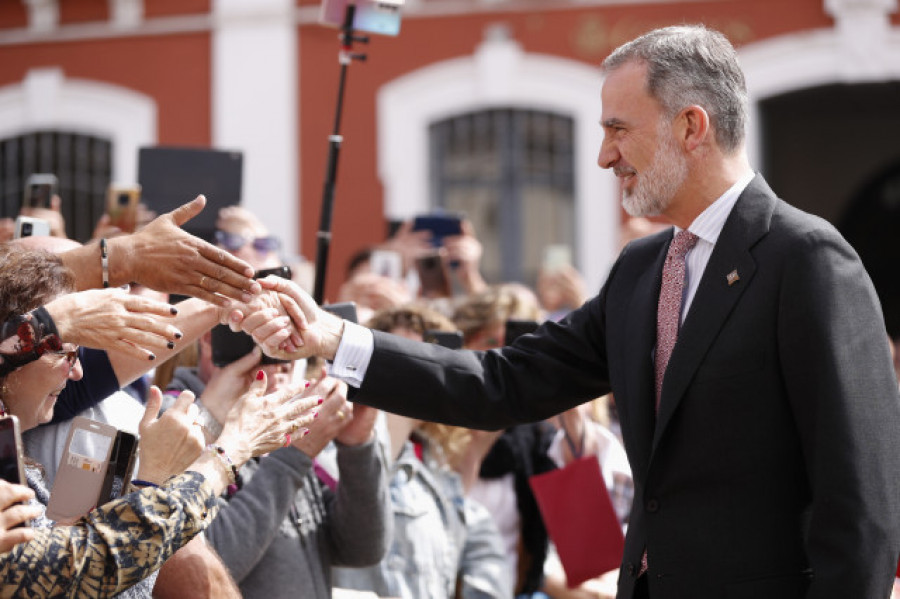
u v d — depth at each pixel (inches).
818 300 278.2
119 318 271.9
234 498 335.3
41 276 276.8
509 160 1179.9
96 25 1221.7
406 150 1175.6
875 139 1414.9
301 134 1178.0
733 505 285.0
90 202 1240.2
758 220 293.9
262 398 293.4
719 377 286.7
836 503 267.9
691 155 300.4
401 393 328.8
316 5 1176.2
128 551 253.0
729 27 1118.4
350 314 367.2
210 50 1198.3
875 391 274.4
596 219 1154.7
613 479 462.3
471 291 685.9
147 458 283.1
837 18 1097.4
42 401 274.1
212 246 308.5
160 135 1208.2
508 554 470.9
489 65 1162.0
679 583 288.2
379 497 362.0
